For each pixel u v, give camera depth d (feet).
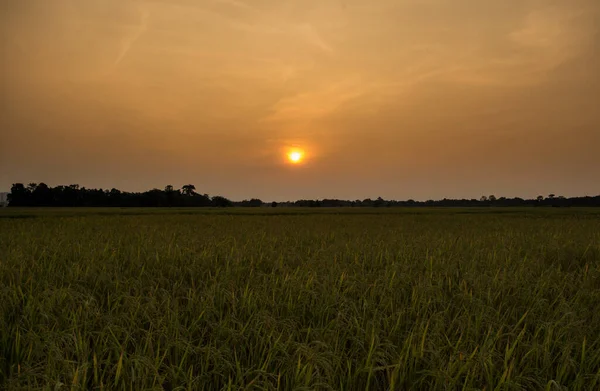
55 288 17.70
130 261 28.43
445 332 14.80
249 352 13.21
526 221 93.20
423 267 27.32
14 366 11.96
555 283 21.77
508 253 33.24
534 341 13.04
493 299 18.62
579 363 12.26
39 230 58.29
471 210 203.21
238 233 53.72
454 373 11.62
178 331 13.62
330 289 19.43
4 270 23.57
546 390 10.42
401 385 11.62
